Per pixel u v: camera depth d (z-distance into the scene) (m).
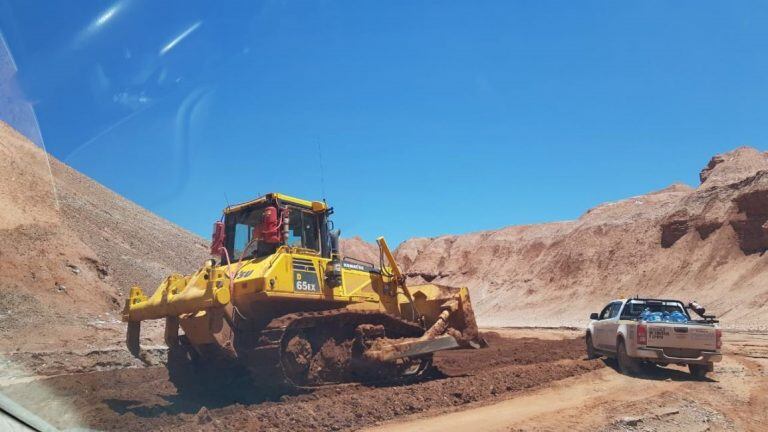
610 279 70.94
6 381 9.60
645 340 13.41
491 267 95.25
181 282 10.98
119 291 28.11
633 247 71.94
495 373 13.23
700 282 59.00
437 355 20.30
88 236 32.41
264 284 10.40
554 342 24.80
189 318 10.27
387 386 12.23
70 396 9.20
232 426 8.27
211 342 10.10
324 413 9.08
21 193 27.55
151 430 7.92
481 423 8.65
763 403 10.89
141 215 49.91
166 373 14.55
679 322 14.03
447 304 14.26
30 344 17.28
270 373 10.52
